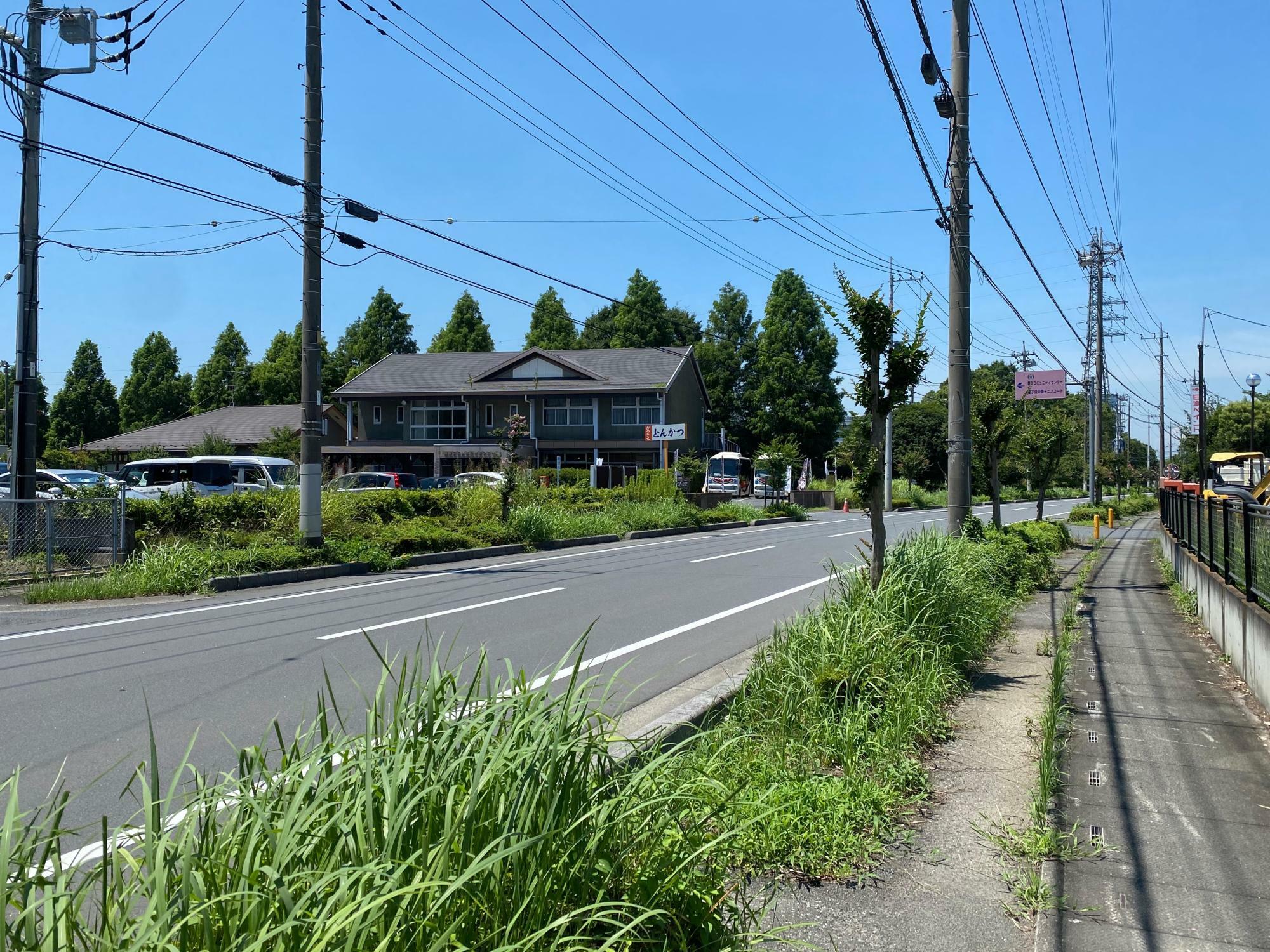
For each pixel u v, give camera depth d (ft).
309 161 51.21
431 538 60.23
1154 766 17.75
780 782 14.79
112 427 212.23
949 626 25.44
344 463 137.39
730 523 100.07
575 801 9.41
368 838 8.13
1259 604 24.79
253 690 23.27
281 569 47.93
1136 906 12.16
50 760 17.65
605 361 159.84
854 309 26.58
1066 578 51.93
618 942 8.79
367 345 225.56
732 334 225.56
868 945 11.18
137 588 41.60
